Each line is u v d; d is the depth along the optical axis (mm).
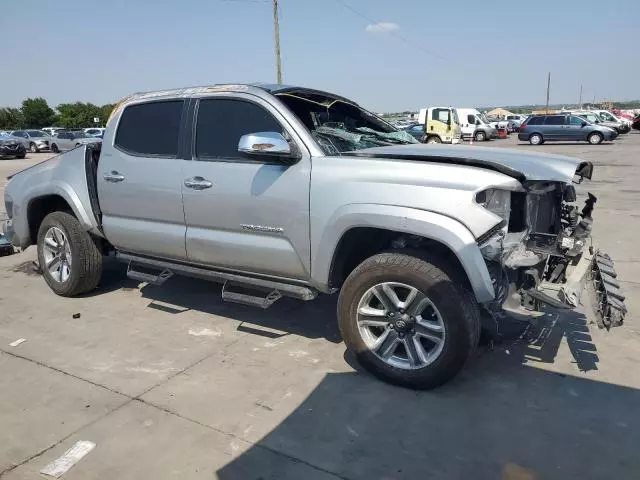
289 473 2777
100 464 2859
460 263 3512
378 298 3607
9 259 7262
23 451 2979
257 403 3439
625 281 5703
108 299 5453
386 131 5121
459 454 2910
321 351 4188
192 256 4449
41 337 4516
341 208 3557
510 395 3494
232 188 4031
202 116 4289
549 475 2736
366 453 2928
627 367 3844
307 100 4289
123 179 4723
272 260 3984
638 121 44031
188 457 2912
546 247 3605
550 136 31016
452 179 3271
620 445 2969
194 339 4441
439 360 3408
